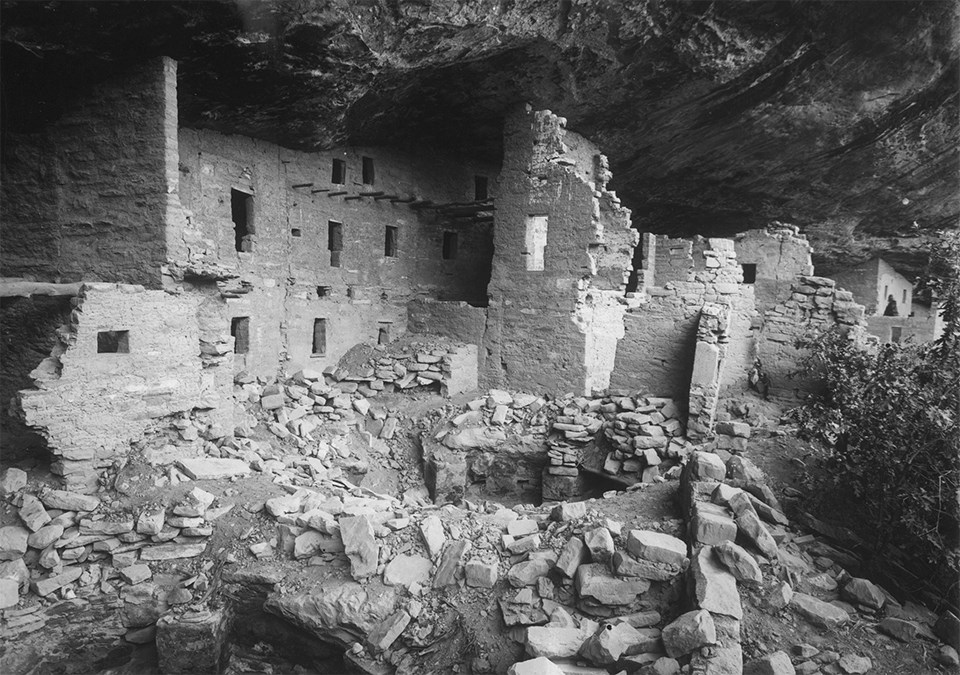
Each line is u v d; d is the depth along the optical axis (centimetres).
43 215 1032
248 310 1323
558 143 1509
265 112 1216
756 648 610
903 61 1475
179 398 959
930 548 710
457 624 712
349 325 1648
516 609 696
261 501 880
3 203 1041
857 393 786
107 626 750
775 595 654
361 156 1650
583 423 1357
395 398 1543
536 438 1377
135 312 892
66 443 814
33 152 1026
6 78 930
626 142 1719
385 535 816
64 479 820
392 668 703
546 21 1142
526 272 1568
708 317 1271
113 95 982
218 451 1004
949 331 758
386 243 1791
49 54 893
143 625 761
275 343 1445
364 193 1622
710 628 586
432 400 1534
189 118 1180
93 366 845
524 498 1402
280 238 1454
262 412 1280
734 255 1553
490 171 2011
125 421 886
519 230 1571
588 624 675
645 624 660
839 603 673
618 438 1268
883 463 720
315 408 1385
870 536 788
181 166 1205
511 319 1593
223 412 1074
